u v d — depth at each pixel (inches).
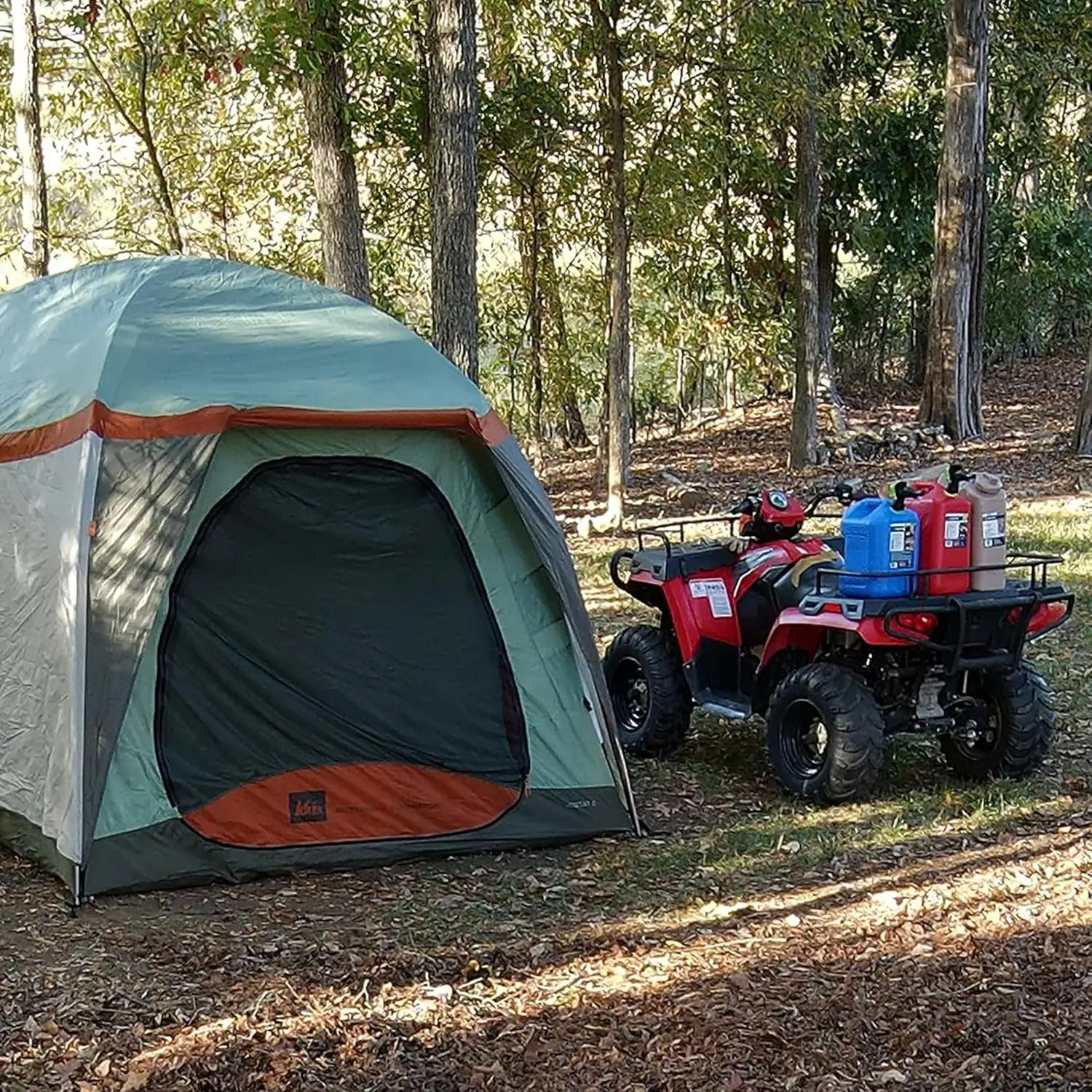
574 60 627.8
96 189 737.0
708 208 902.4
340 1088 158.1
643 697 308.3
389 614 247.8
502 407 811.4
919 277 965.2
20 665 242.1
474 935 204.8
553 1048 167.0
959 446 794.8
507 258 798.5
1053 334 1208.8
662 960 193.0
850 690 259.0
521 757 250.8
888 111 878.4
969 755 279.3
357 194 486.0
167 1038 170.2
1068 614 273.6
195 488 229.8
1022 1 896.9
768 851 239.9
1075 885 217.5
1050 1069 159.9
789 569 283.4
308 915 214.7
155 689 231.0
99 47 687.7
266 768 238.1
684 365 1025.5
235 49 565.6
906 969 187.3
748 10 617.3
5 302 291.1
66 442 233.5
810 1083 157.6
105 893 221.8
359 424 240.1
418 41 536.1
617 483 629.9
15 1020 176.4
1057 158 1026.1
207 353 243.0
